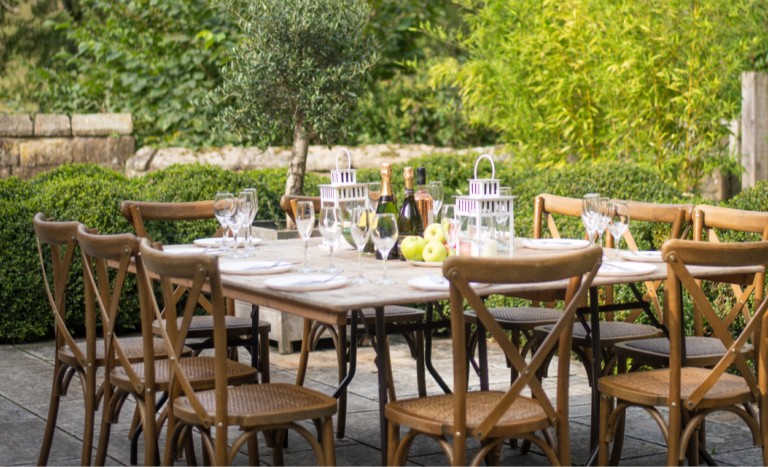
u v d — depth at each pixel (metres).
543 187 6.30
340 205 4.12
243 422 2.87
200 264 2.81
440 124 10.29
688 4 7.21
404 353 5.78
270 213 6.82
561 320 2.83
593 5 7.43
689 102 7.25
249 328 4.09
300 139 6.61
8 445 4.06
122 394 3.55
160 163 9.14
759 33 7.57
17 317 5.96
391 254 3.86
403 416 2.93
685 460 3.58
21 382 5.11
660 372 3.48
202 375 3.40
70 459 3.89
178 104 9.82
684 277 3.06
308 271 3.44
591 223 3.76
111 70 10.03
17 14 11.18
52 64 11.26
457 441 2.76
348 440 4.14
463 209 3.55
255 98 6.31
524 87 8.10
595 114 7.89
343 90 6.39
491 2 8.38
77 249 6.01
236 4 6.56
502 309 4.50
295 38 6.22
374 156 9.29
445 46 11.09
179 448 3.27
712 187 8.48
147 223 6.30
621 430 3.63
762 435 3.27
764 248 3.06
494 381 5.07
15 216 5.92
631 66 7.21
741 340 3.12
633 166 6.24
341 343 4.08
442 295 2.93
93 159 9.23
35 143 9.05
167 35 10.12
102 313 3.46
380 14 10.56
